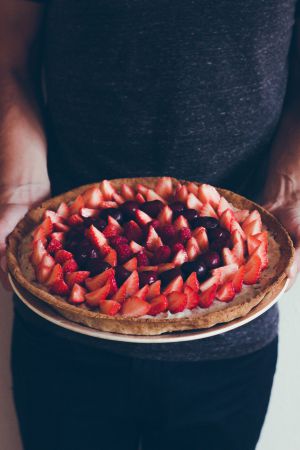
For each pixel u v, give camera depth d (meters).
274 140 0.94
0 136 0.95
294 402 1.14
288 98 0.95
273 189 0.92
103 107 0.86
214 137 0.87
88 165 0.91
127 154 0.89
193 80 0.83
